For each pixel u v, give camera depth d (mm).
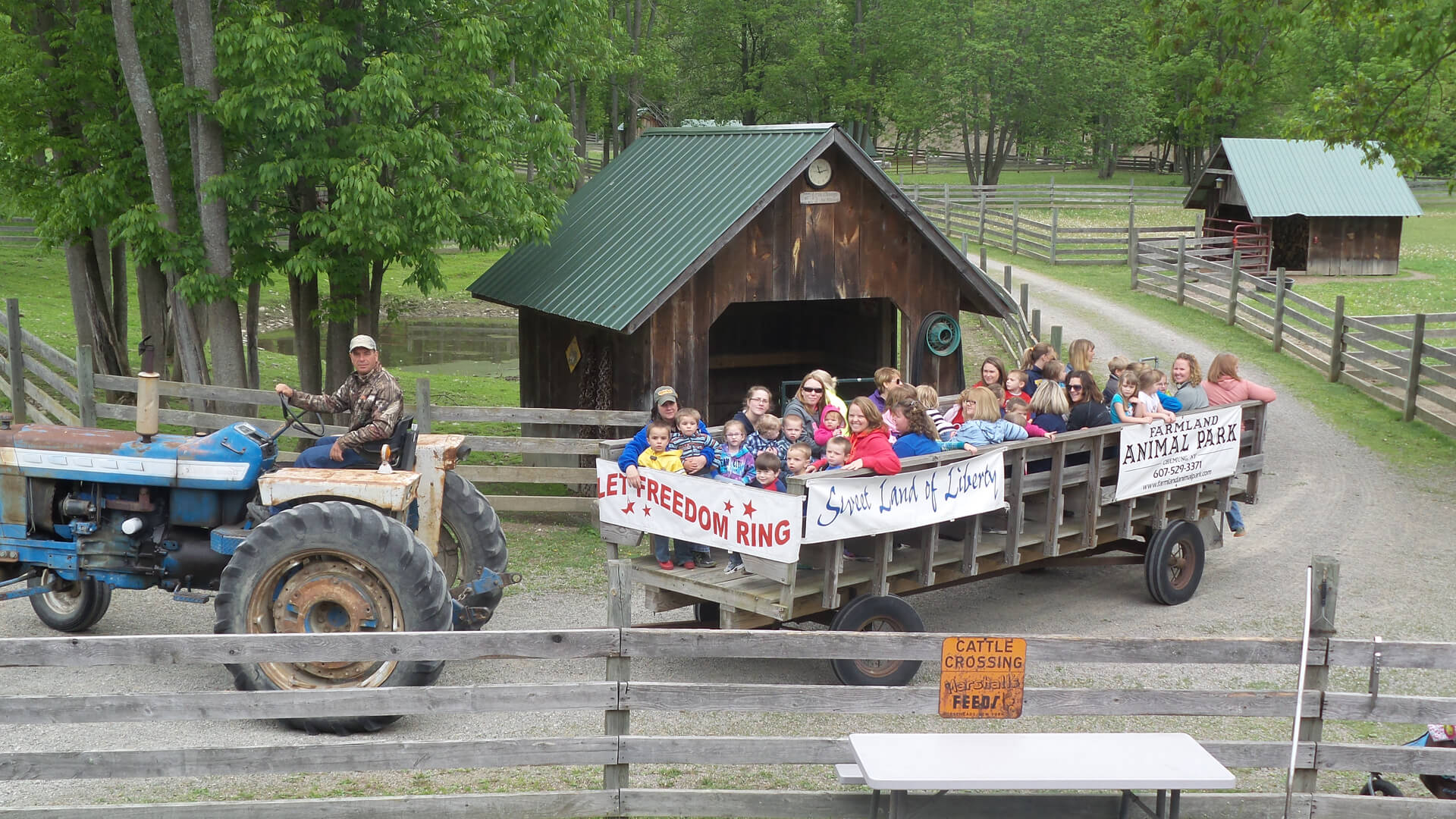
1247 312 24844
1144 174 67438
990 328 25938
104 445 8094
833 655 5805
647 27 48625
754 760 5859
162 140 13695
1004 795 6078
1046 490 9375
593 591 10320
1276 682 8508
